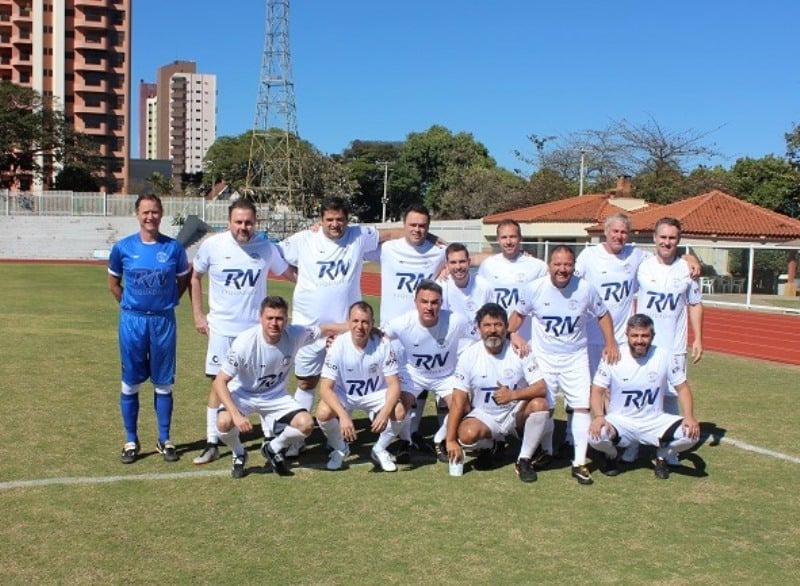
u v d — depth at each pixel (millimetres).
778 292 24312
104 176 80750
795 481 5656
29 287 23500
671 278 6582
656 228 6629
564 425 7426
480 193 62906
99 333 13039
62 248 48031
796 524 4785
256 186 67750
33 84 80125
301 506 4938
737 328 17062
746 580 3971
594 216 36188
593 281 6711
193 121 176375
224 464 5848
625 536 4531
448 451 5727
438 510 4914
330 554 4176
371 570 3980
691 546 4402
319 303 6414
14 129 61500
